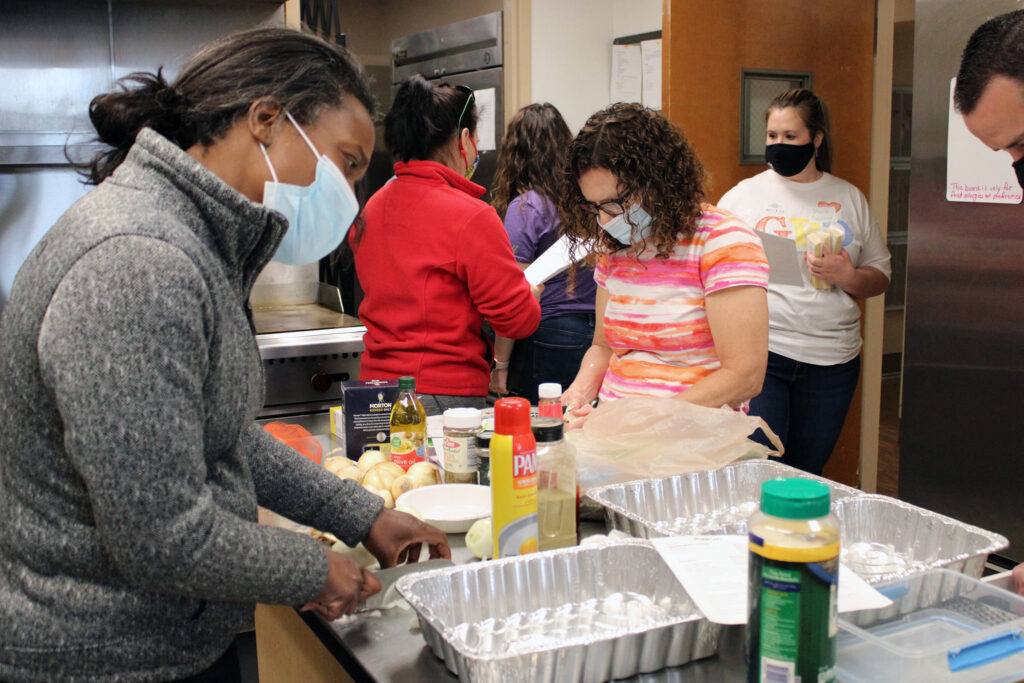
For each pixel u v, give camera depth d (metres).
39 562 0.93
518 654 0.89
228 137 0.99
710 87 3.08
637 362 1.80
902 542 1.29
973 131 2.14
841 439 3.59
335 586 0.99
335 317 3.13
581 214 1.74
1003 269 2.28
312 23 3.58
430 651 1.05
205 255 0.91
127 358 0.82
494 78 4.27
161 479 0.84
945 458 2.50
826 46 3.26
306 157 1.03
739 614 0.95
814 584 0.79
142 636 0.95
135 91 0.99
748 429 1.54
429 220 2.12
